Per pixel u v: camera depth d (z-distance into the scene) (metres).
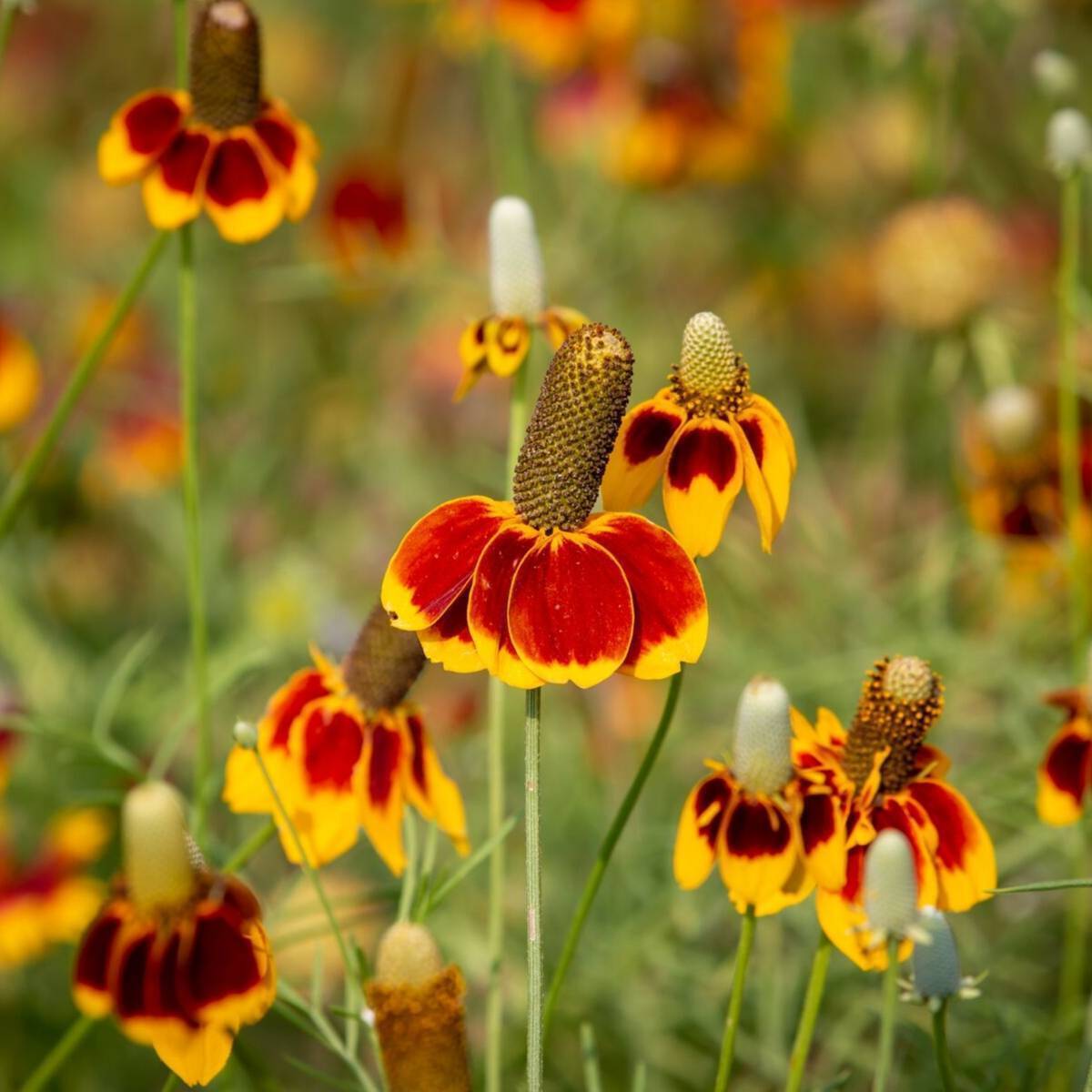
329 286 8.70
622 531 3.24
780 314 9.59
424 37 10.28
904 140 9.40
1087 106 9.12
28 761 6.62
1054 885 3.41
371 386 9.26
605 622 3.14
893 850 3.14
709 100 8.66
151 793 3.06
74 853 5.54
